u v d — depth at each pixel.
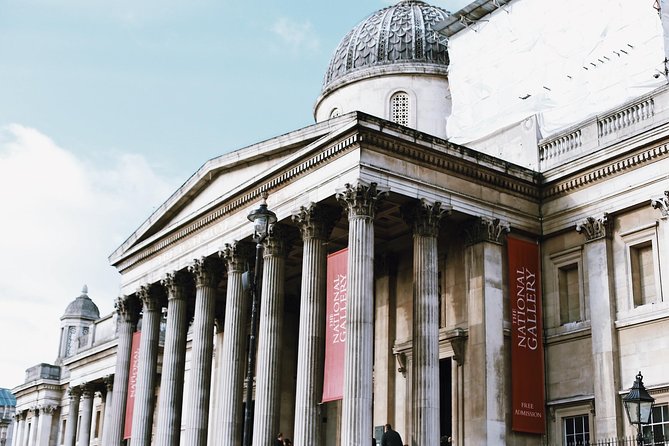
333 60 60.59
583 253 39.28
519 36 49.38
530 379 38.53
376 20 60.34
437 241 39.06
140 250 51.69
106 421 77.25
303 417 35.41
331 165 37.00
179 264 47.50
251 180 41.41
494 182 39.62
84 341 88.81
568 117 44.53
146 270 51.19
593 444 34.41
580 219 39.38
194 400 44.19
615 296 37.66
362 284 34.22
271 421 37.94
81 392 85.62
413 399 35.25
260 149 41.41
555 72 46.62
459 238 40.50
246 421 27.59
